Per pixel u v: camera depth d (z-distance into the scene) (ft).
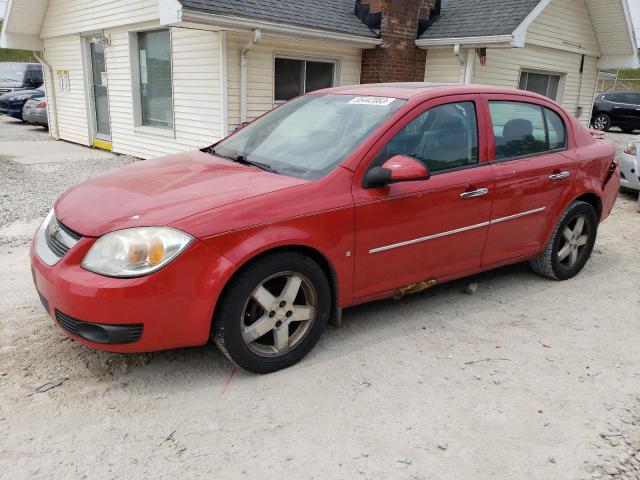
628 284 16.58
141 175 11.81
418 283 12.88
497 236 14.08
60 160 37.14
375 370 11.11
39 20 45.96
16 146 43.98
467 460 8.64
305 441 8.93
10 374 10.43
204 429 9.12
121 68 38.40
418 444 8.96
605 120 72.33
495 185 13.52
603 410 10.09
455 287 15.78
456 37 35.12
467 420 9.63
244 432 9.09
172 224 9.41
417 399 10.18
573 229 16.35
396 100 12.57
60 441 8.69
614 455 8.89
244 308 10.12
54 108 48.57
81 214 10.25
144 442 8.75
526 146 14.66
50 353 11.25
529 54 41.32
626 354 12.23
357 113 12.66
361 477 8.20
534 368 11.46
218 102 31.24
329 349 11.88
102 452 8.49
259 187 10.62
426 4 37.83
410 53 37.65
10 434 8.79
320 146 12.10
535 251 15.40
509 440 9.16
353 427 9.32
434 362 11.52
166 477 8.05
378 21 35.58
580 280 16.78
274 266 10.21
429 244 12.63
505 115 14.20
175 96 34.32
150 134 37.09
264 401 9.94
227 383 10.44
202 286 9.52
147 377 10.55
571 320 13.87
